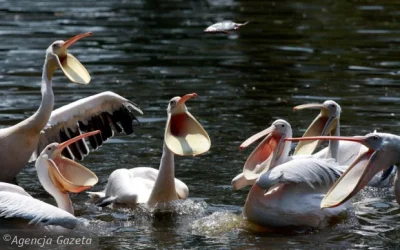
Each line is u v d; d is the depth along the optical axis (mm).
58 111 13047
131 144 14000
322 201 9758
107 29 24234
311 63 19828
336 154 12609
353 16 26406
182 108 10773
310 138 10180
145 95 16812
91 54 20703
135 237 10117
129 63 19766
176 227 10539
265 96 16844
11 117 15000
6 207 9906
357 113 15336
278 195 10508
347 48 21438
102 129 13453
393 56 20344
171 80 18109
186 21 25906
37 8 28281
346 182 9844
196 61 20109
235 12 27734
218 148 13641
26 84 17547
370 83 17734
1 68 18922
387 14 26641
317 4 29188
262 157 11078
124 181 11633
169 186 11242
